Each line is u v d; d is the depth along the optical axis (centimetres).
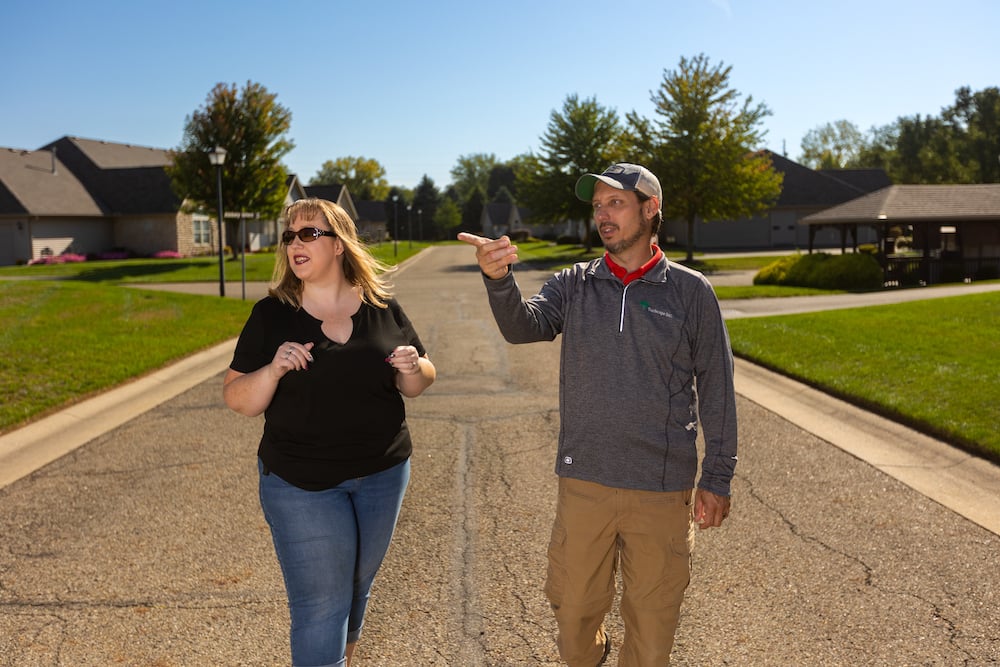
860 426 666
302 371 263
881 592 368
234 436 682
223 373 989
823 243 5109
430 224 10300
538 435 674
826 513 471
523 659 320
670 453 261
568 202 4397
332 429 266
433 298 2059
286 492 267
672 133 3378
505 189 11575
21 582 397
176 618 358
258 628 349
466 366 1018
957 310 1280
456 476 562
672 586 266
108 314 1406
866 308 1411
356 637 292
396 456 281
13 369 905
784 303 1778
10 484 558
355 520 274
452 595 377
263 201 3616
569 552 270
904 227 4559
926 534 434
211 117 3475
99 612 364
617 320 261
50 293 1630
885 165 9075
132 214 4278
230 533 459
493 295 255
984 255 2750
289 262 279
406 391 292
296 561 264
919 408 663
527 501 507
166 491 538
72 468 595
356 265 285
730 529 451
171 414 767
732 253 4412
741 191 3288
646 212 264
